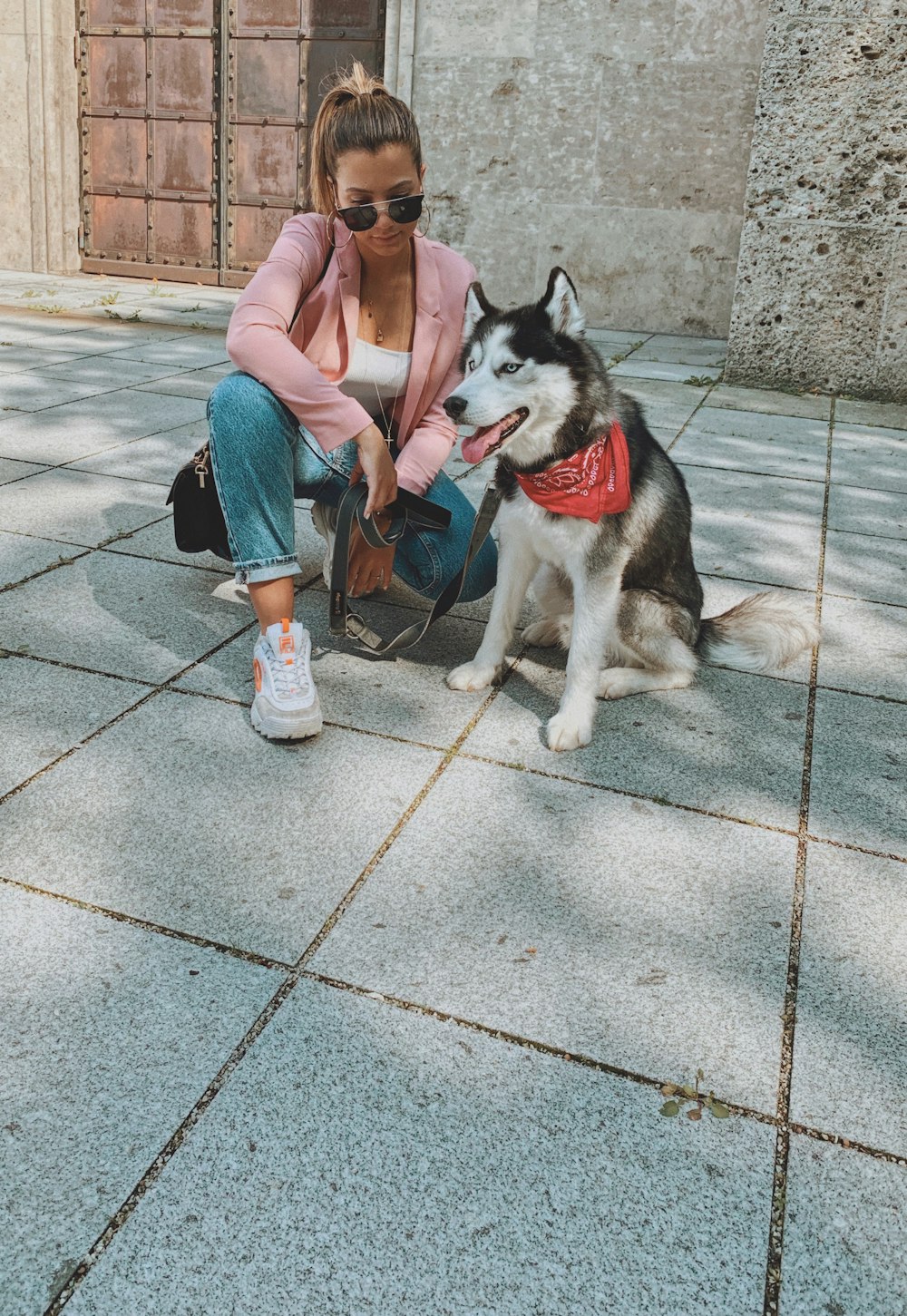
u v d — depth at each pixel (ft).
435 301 9.31
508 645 10.06
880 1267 4.64
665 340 29.71
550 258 30.83
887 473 17.78
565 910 6.86
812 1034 5.94
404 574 10.68
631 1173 5.02
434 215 31.17
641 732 9.33
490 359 8.53
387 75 30.12
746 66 27.78
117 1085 5.34
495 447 8.50
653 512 9.57
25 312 28.68
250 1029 5.73
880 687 10.37
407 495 9.20
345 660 10.35
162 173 34.63
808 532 14.67
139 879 6.89
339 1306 4.33
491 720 9.36
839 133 22.18
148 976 6.07
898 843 7.83
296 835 7.45
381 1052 5.64
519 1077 5.53
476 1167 4.99
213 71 32.91
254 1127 5.14
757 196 23.08
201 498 9.52
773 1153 5.18
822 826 7.99
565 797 8.18
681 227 29.66
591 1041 5.79
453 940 6.51
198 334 26.86
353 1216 4.72
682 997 6.16
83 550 12.49
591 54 28.58
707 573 13.07
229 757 8.39
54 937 6.34
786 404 22.89
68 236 35.99
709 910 6.95
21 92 34.22
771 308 23.80
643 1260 4.60
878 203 22.40
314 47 31.76
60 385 20.51
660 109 28.68
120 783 7.95
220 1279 4.42
